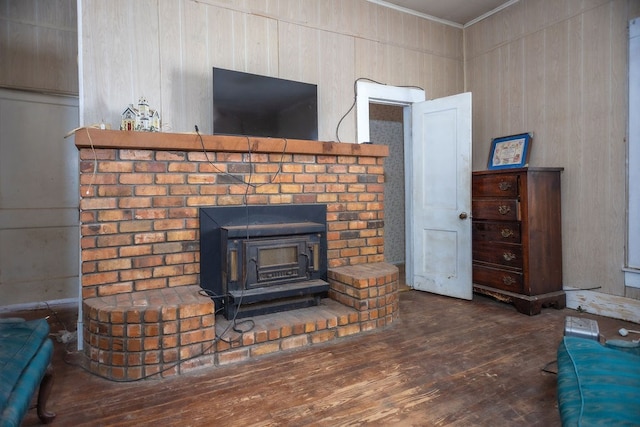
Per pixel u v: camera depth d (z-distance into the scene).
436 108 3.63
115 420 1.62
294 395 1.82
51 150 3.48
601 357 1.33
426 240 3.75
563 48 3.29
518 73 3.66
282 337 2.35
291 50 3.25
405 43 3.85
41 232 3.45
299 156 2.87
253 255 2.44
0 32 3.23
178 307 2.07
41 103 3.43
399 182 5.38
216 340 2.16
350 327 2.58
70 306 3.44
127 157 2.32
